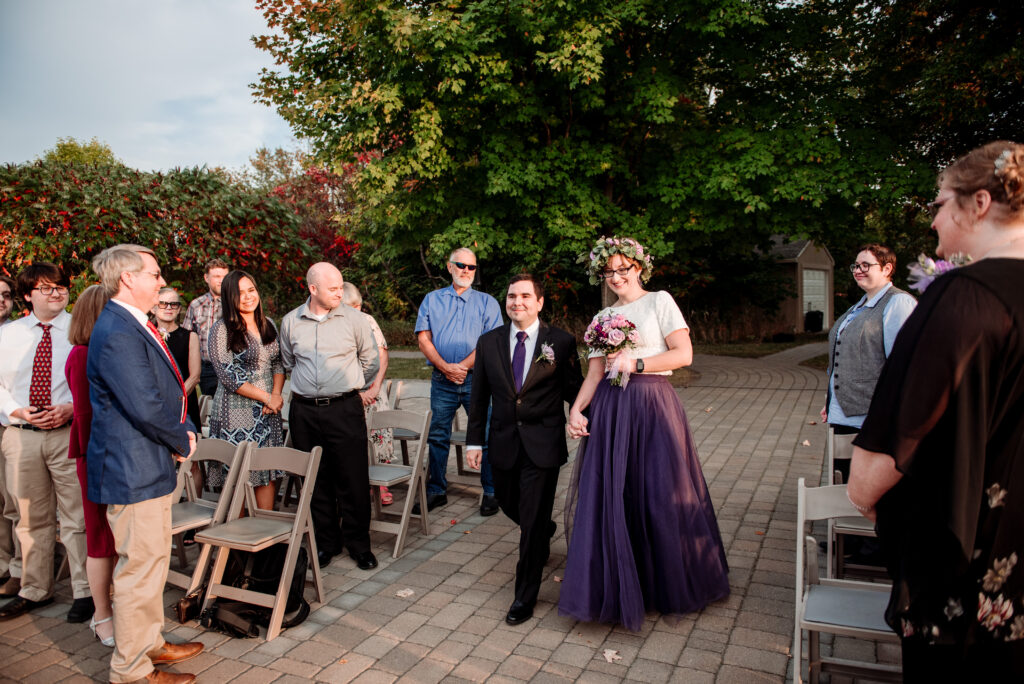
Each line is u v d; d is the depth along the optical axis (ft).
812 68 35.40
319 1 31.48
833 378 13.06
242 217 31.12
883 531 5.39
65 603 12.48
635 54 33.91
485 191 32.60
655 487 10.73
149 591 9.45
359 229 47.67
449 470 20.86
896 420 4.88
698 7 30.99
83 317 10.22
